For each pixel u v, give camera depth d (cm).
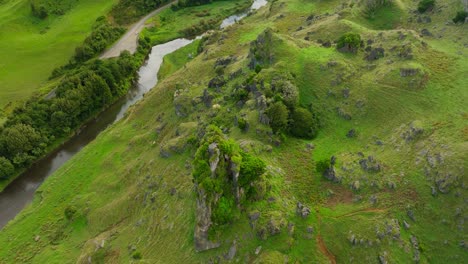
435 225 6450
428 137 7594
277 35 11006
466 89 8500
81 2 19638
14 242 9119
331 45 11050
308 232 6381
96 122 13362
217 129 7731
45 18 18688
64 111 12488
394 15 12650
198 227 6438
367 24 12681
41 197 10331
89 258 7812
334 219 6569
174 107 11319
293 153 8044
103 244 7994
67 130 12456
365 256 6141
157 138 10794
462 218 6412
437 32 11075
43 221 9506
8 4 19250
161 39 17962
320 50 10650
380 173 7206
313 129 8656
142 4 19975
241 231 6388
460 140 7262
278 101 8581
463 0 11388
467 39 10250
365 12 12988
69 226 9162
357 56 10150
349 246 6244
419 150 7425
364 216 6569
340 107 9056
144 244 7444
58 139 12438
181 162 8931
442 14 11681
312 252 6188
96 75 13475
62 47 16762
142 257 7156
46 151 11969
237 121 8850
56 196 10181
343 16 12850
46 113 12438
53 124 12325
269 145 8056
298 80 9769
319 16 14275
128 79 15150
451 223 6419
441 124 7794
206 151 6400
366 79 9344
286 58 10356
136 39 17675
